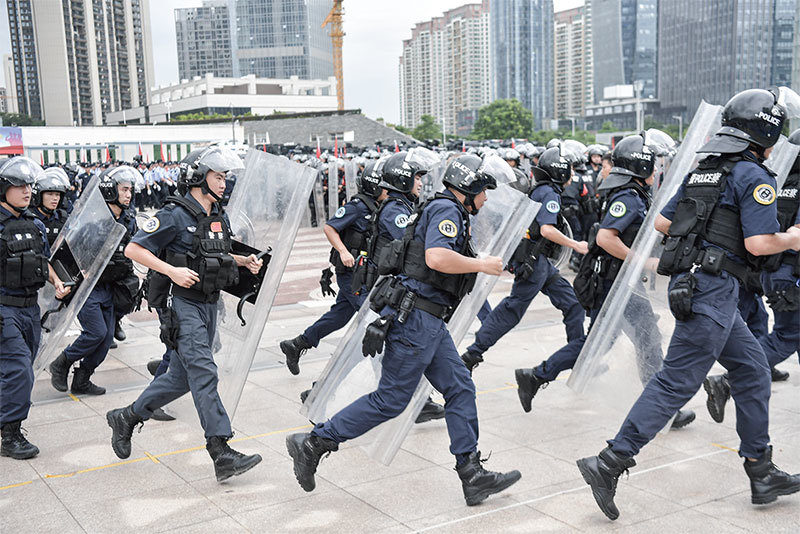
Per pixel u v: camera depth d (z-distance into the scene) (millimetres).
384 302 3752
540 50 187375
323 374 4516
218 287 4207
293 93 127625
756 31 84750
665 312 4402
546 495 3912
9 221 4625
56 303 5531
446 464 4387
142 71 134625
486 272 3635
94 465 4449
